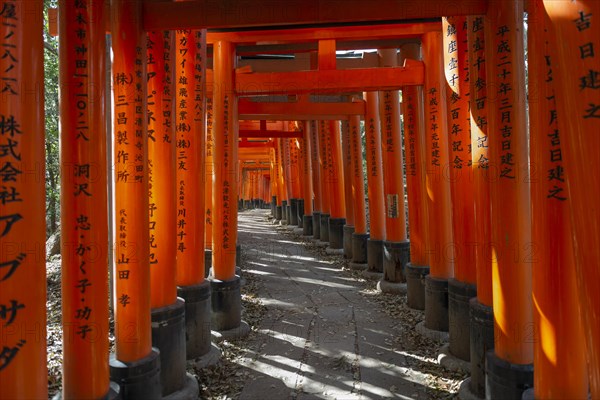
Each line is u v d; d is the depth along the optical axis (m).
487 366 3.88
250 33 7.08
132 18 4.03
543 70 3.12
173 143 4.81
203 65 5.73
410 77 6.96
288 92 7.31
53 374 5.02
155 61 4.64
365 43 8.57
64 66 3.37
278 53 9.28
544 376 3.21
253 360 5.68
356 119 11.52
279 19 4.09
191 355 5.47
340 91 7.43
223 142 6.89
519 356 3.68
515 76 3.72
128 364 3.88
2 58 2.61
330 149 14.28
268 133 16.83
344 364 5.54
